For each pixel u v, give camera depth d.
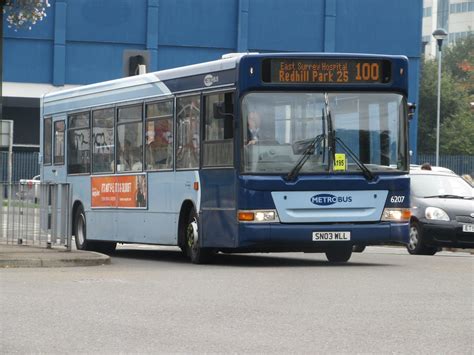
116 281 27.62
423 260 37.94
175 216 36.41
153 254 44.38
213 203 34.16
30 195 40.03
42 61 103.00
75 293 24.45
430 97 165.38
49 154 46.78
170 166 36.72
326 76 33.50
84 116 43.50
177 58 104.69
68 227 37.16
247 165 32.81
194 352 16.28
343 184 33.25
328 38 105.88
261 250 34.31
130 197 39.53
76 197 44.12
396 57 34.12
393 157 33.94
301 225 33.00
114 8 103.56
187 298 23.56
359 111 33.72
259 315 20.61
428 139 163.38
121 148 40.25
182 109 35.97
